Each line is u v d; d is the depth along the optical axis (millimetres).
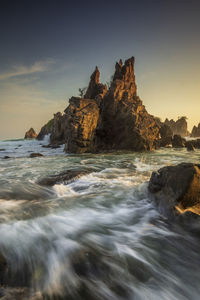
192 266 3420
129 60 44281
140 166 13875
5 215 5098
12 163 15438
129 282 2982
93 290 2771
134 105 29188
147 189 6672
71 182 8750
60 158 18891
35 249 3629
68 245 3838
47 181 8617
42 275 2975
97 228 4648
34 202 6270
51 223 4762
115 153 24203
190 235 4355
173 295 2795
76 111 25672
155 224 4848
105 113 29922
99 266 3264
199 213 4934
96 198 6684
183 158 19688
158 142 33250
